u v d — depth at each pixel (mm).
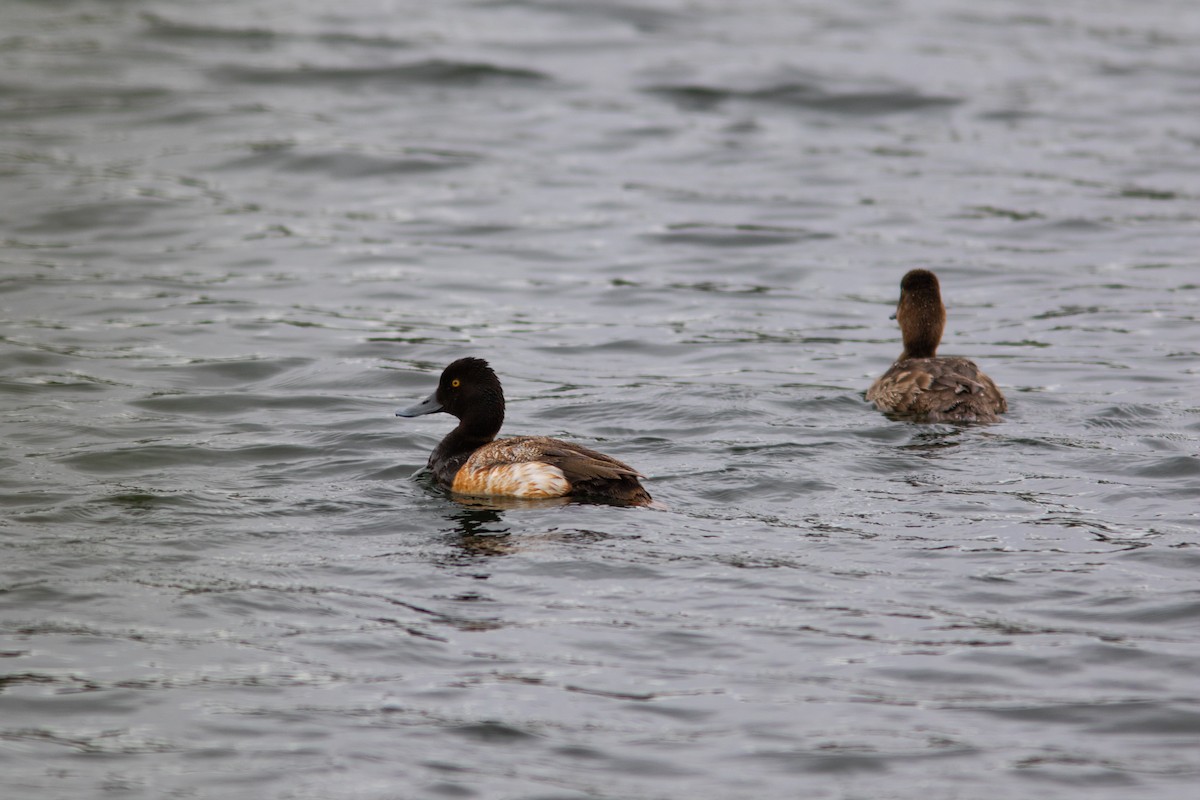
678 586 11812
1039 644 10773
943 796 8867
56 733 9516
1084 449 15555
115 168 30406
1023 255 25797
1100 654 10602
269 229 26984
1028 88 37562
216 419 17078
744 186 30172
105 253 25234
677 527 13156
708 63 39438
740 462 15172
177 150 31875
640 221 27859
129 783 8945
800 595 11633
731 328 21906
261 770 9109
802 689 10141
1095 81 38312
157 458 15375
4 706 9805
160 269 24406
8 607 11305
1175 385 18547
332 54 39875
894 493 14133
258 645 10773
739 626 11094
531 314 22562
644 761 9258
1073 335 21266
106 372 18891
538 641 10844
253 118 34188
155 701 9930
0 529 12984
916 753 9352
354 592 11695
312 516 13547
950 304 23125
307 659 10562
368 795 8852
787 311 22844
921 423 16688
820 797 8859
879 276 24719
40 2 45000
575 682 10227
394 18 44062
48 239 25906
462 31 42562
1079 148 32750
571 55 40188
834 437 16141
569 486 13891
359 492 14312
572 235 27016
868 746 9430
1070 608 11375
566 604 11469
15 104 34812
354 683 10211
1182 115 35312
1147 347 20562
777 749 9391
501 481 14070
